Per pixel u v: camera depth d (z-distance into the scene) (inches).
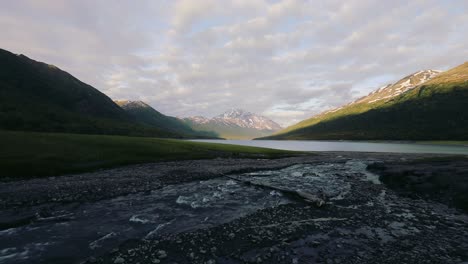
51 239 444.1
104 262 362.9
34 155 1235.2
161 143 2230.6
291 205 673.6
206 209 633.0
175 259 373.7
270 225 519.8
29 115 5098.4
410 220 559.2
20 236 456.8
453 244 433.7
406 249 412.5
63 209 621.0
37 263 360.5
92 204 668.1
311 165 1611.7
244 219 557.0
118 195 765.3
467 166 1013.2
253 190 856.3
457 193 724.7
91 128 5831.7
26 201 679.7
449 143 5413.4
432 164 1194.6
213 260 370.6
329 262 367.6
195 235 464.4
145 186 888.9
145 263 360.8
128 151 1675.7
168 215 582.9
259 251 401.4
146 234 469.1
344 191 848.3
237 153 2237.9
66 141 1663.4
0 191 774.5
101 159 1392.7
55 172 1082.1
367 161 1828.2
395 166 1256.2
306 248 413.7
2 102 5231.3
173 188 879.1
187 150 2052.2
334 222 541.6
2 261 364.8
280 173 1256.8
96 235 463.2
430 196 766.5
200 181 1016.9
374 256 387.2
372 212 616.1
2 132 1684.3
